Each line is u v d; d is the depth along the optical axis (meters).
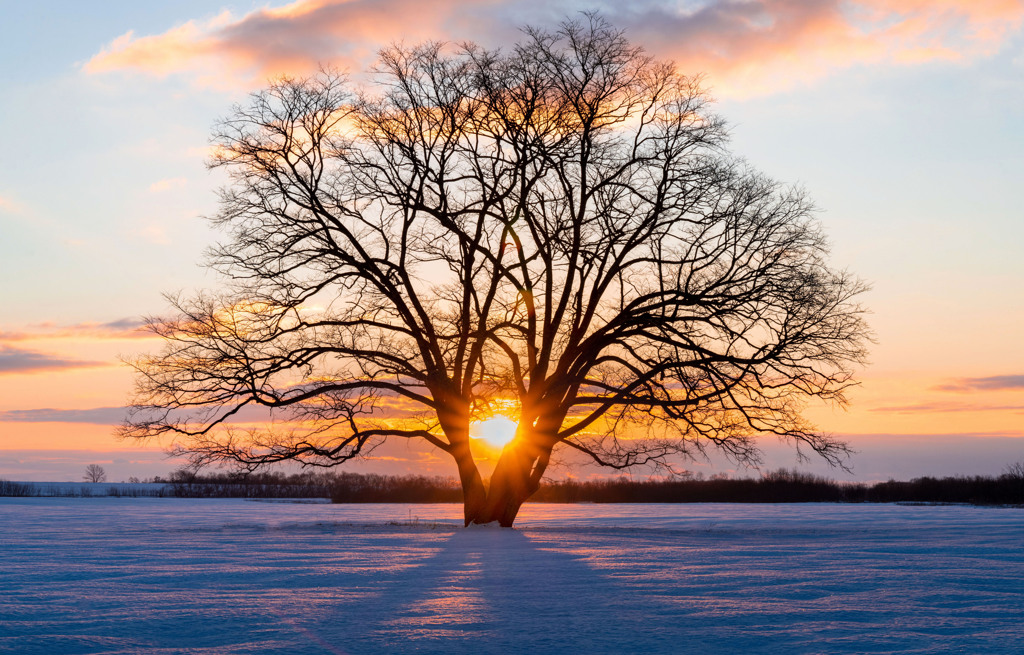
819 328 29.12
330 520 40.81
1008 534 31.83
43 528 33.41
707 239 29.64
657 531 32.78
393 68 30.20
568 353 30.42
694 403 28.77
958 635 10.46
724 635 10.43
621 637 10.28
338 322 29.94
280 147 30.27
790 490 78.75
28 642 10.01
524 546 24.22
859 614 12.05
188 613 12.03
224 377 29.19
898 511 53.94
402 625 11.05
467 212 29.44
